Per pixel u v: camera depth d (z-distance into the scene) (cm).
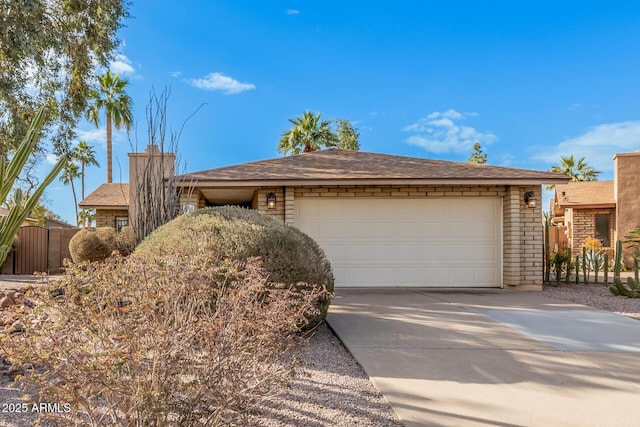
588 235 1741
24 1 961
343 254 985
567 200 1802
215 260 383
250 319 266
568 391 354
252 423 271
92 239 1237
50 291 254
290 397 338
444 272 989
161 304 250
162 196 851
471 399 337
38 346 210
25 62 1112
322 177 948
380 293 901
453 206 997
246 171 1003
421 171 1005
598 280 1206
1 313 261
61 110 1255
